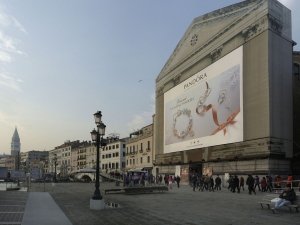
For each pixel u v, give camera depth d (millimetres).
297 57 42219
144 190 28172
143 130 78500
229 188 33188
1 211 14695
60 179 77938
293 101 36344
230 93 39250
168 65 58094
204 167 43406
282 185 28547
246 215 13820
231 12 40562
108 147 102688
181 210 15938
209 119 43281
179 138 51625
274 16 34969
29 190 33812
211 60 43969
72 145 136250
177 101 53312
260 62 34688
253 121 34781
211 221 12281
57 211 15188
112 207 17172
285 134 33750
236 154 36875
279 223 11625
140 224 11672
